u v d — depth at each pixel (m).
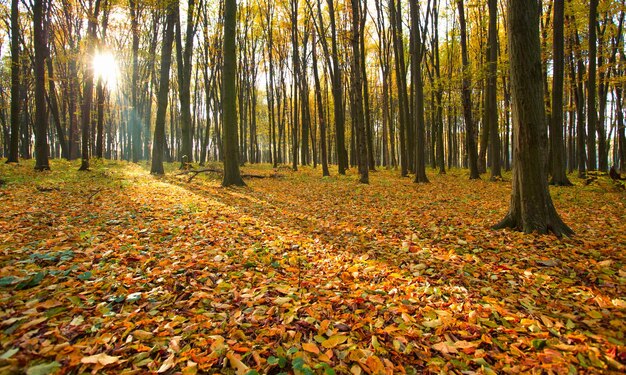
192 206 7.58
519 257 4.52
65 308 2.73
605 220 6.63
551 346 2.54
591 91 13.48
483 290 3.53
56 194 8.48
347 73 25.34
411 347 2.52
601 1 13.57
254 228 6.10
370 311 3.05
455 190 12.03
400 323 2.84
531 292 3.49
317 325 2.75
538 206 5.62
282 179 16.59
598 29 16.64
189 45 18.17
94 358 2.11
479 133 28.22
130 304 2.97
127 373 2.06
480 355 2.44
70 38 20.88
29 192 8.56
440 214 7.52
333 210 8.19
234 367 2.20
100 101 19.75
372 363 2.28
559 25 12.42
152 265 3.95
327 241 5.49
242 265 4.11
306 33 24.53
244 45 29.14
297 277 3.86
